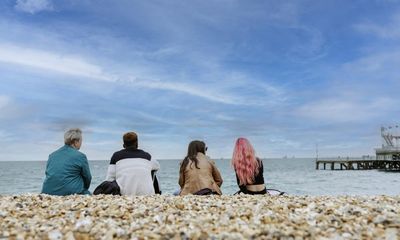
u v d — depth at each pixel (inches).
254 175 334.0
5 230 181.5
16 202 264.8
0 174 2790.4
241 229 179.3
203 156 349.4
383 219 196.5
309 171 3036.4
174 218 211.5
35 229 183.2
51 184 318.7
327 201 273.1
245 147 338.0
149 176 341.4
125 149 350.3
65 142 340.5
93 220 204.8
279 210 233.8
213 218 210.1
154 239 166.7
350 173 2684.5
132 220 207.5
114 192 329.1
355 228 184.5
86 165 330.6
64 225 195.5
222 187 1478.8
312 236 168.4
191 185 336.8
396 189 1406.3
